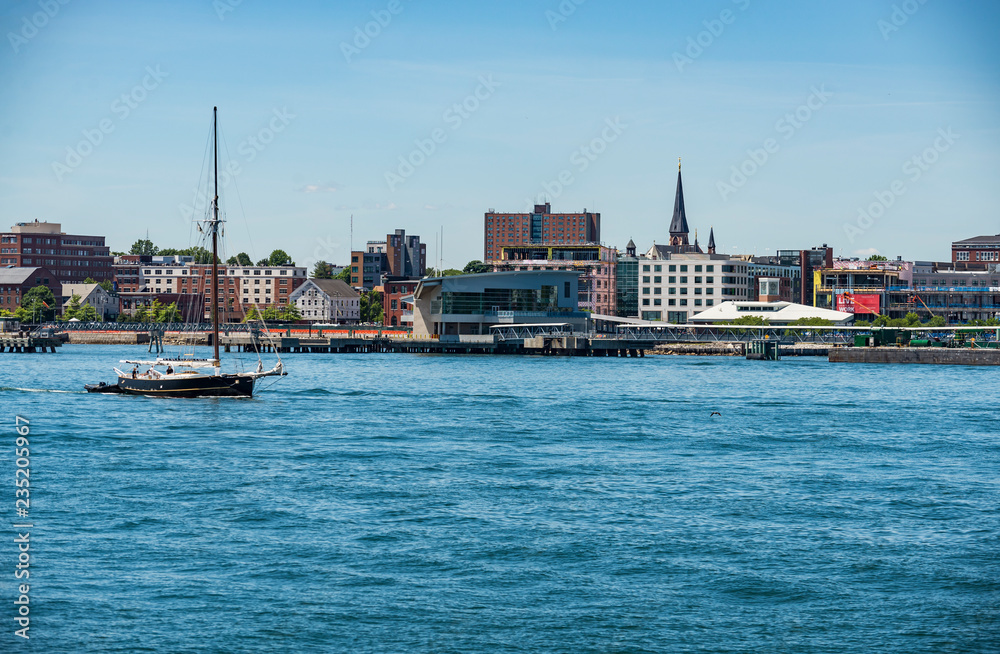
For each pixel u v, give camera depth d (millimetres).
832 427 114812
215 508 71938
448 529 66938
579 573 58906
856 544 64438
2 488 77875
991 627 52156
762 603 54938
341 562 60250
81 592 55156
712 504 74250
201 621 51781
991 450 98688
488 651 49250
